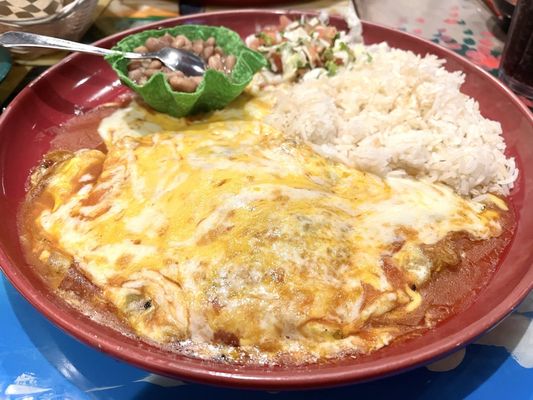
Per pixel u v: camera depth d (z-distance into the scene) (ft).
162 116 0.97
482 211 0.80
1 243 0.67
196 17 1.15
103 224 0.72
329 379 0.51
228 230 0.66
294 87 1.03
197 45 1.01
